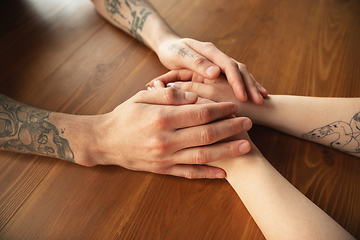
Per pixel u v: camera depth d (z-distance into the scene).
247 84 0.42
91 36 0.58
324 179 0.42
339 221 0.39
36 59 0.55
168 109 0.37
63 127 0.41
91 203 0.40
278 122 0.43
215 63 0.43
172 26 0.60
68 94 0.50
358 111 0.39
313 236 0.33
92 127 0.40
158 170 0.40
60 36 0.58
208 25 0.60
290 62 0.54
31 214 0.40
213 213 0.39
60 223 0.39
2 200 0.41
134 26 0.54
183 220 0.39
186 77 0.46
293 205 0.35
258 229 0.38
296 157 0.43
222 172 0.40
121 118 0.39
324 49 0.56
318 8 0.64
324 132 0.41
